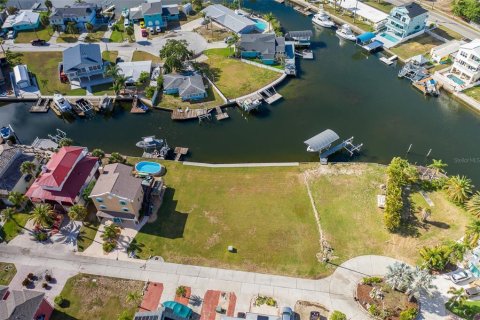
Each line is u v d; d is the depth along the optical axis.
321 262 77.31
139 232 83.19
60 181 84.31
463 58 118.94
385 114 114.81
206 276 75.81
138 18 154.12
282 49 132.25
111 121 114.62
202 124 112.25
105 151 104.81
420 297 71.06
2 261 78.81
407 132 108.81
